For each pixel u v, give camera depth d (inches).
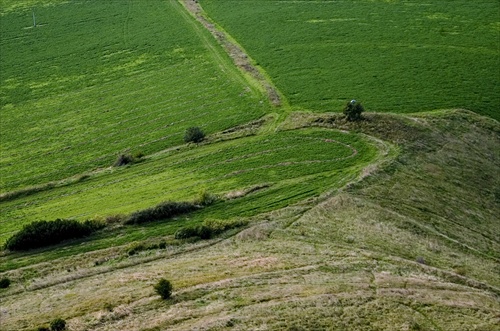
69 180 3093.0
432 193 2687.0
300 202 2561.5
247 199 2623.0
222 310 1708.9
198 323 1638.8
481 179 2918.3
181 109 3828.7
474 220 2586.1
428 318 1676.9
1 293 2012.8
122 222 2463.1
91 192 2915.8
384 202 2566.4
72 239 2361.0
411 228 2380.7
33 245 2304.4
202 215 2507.4
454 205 2645.2
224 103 3833.7
